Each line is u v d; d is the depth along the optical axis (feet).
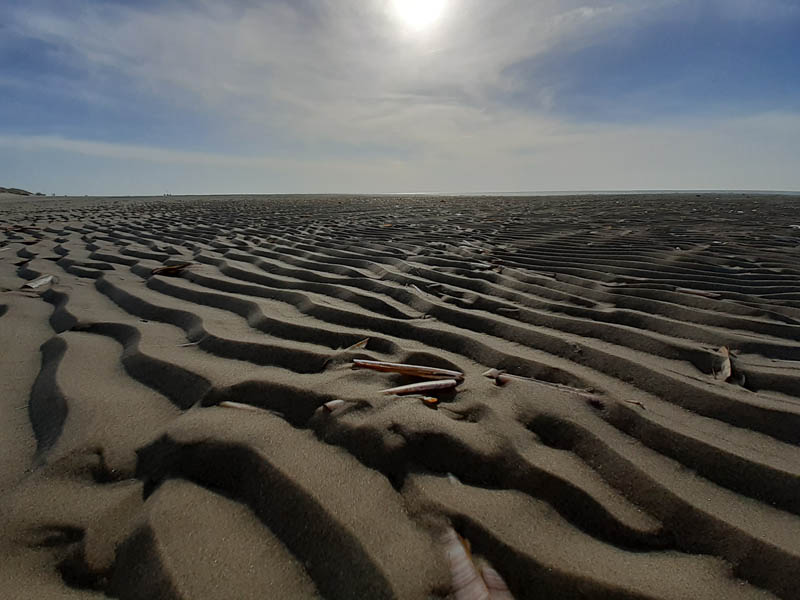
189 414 5.31
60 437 4.90
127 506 4.02
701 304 9.41
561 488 4.24
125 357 7.01
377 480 4.25
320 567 3.40
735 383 6.14
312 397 5.52
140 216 31.63
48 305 9.84
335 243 17.89
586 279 11.97
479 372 6.53
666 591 3.31
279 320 8.37
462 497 4.10
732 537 3.77
